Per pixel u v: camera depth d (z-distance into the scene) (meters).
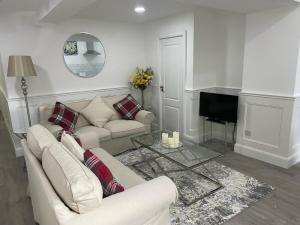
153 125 5.14
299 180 2.83
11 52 3.55
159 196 1.49
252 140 3.50
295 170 3.09
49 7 2.79
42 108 3.64
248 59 3.37
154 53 4.73
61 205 1.25
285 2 2.65
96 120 3.81
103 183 1.54
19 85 3.67
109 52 4.51
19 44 3.59
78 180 1.25
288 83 2.97
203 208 2.32
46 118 3.63
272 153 3.28
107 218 1.28
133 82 4.70
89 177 1.33
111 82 4.65
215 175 2.97
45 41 3.79
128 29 4.68
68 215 1.23
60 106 3.62
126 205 1.37
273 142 3.25
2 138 4.75
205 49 4.09
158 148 2.88
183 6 3.48
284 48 2.94
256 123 3.40
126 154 3.75
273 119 3.19
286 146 3.11
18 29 3.54
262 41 3.16
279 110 3.11
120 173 2.18
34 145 1.89
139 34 4.84
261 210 2.28
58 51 3.95
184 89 4.22
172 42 4.30
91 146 2.87
